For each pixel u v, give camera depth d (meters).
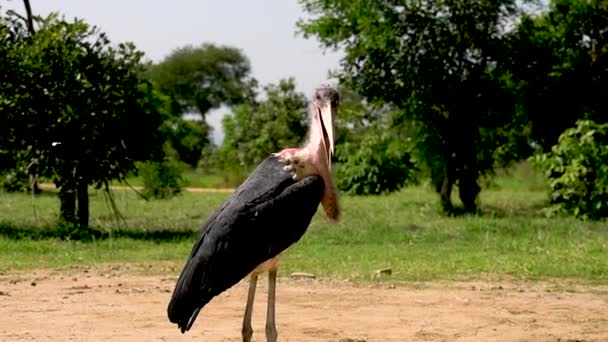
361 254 16.09
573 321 10.43
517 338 9.52
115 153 19.09
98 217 24.22
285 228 7.48
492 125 25.70
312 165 7.77
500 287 12.62
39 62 18.17
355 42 25.31
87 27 18.55
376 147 29.36
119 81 18.73
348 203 28.50
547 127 26.72
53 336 9.40
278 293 12.10
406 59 24.58
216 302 11.47
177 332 9.63
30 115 18.36
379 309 11.02
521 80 25.84
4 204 28.34
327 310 10.96
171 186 32.41
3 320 10.20
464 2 24.14
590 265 14.34
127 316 10.48
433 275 13.62
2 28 18.48
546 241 17.73
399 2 24.33
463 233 19.39
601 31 25.98
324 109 7.84
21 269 14.34
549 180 23.41
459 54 24.73
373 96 25.41
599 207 22.27
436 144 25.53
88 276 13.62
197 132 51.78
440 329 9.92
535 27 25.59
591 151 22.50
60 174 18.91
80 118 18.34
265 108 43.97
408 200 29.80
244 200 7.47
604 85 26.17
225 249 7.27
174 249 16.78
